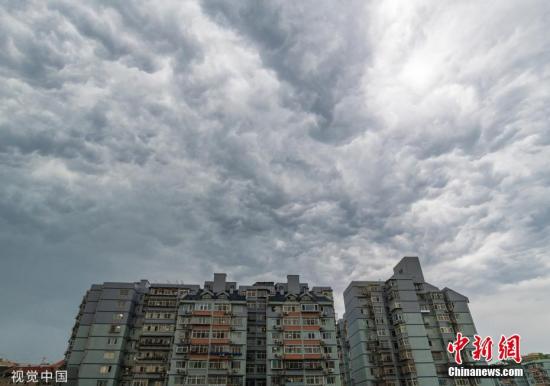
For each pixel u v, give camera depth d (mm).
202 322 76562
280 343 75750
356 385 84750
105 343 77062
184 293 85688
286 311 79938
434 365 75188
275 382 71812
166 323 81062
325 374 72750
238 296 82625
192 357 72125
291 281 88562
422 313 83812
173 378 69812
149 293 85250
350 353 90188
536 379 111000
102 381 72688
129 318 81375
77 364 76812
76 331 85250
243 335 76125
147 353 77250
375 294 88438
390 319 85000
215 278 87062
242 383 70750
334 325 79812
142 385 73625
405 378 75750
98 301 84875
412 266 91938
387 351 80312
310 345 75875
